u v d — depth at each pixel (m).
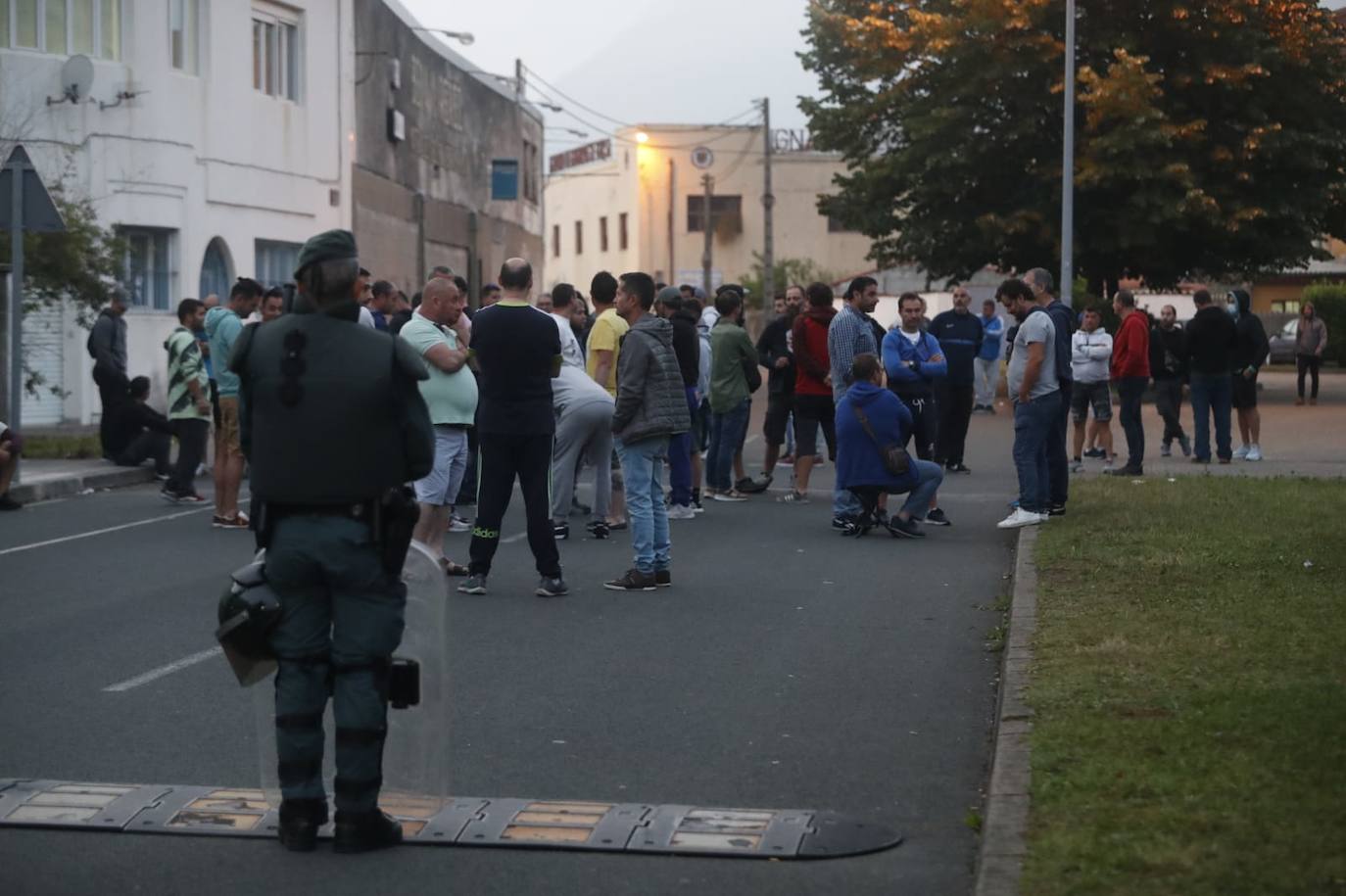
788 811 5.77
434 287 10.67
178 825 5.63
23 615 9.78
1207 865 4.68
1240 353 18.98
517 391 10.07
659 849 5.36
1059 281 34.47
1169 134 31.12
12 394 16.05
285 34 30.06
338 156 31.50
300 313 5.40
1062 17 32.72
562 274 86.50
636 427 10.40
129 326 25.59
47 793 6.01
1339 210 34.38
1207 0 32.12
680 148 75.06
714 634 9.10
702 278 66.50
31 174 16.16
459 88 43.03
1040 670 7.34
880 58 34.53
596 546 12.61
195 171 26.92
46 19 24.45
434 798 5.64
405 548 5.36
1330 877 4.55
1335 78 32.66
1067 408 13.13
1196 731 6.14
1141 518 12.77
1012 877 4.70
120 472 17.81
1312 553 10.68
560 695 7.62
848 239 75.50
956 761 6.48
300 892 5.01
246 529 13.92
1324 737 6.00
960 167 33.91
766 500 15.73
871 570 11.36
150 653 8.65
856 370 13.01
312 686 5.38
